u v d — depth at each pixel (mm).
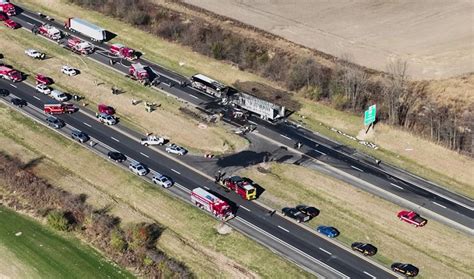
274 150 121250
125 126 129250
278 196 108812
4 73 145250
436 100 130500
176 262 94812
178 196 108688
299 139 124625
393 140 123438
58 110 132000
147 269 93375
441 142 121125
